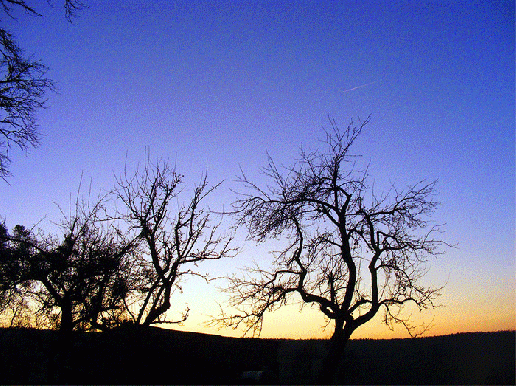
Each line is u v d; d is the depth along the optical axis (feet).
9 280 48.08
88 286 49.62
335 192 63.57
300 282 60.95
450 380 62.54
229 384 53.11
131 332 51.83
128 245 53.31
